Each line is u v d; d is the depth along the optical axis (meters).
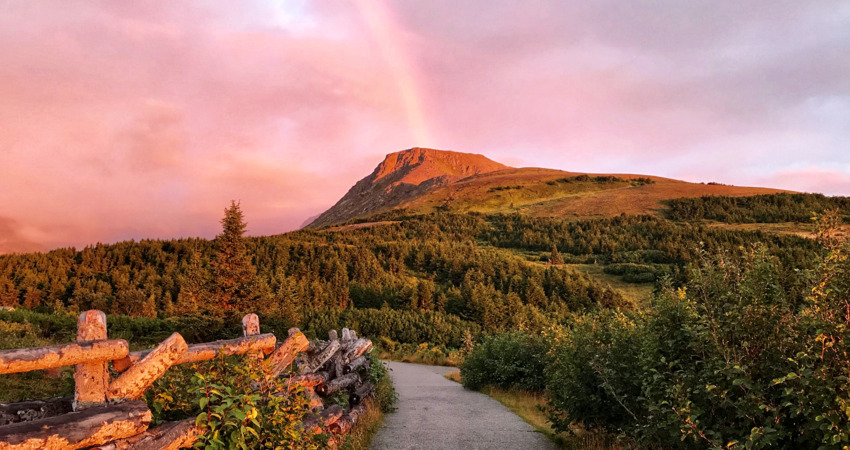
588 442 6.94
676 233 158.75
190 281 29.88
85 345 2.80
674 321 4.88
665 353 4.98
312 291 89.25
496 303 83.00
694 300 4.75
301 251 122.12
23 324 14.30
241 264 29.83
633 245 156.75
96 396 2.91
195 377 3.53
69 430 2.46
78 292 77.81
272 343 4.83
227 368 4.09
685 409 3.96
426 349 46.12
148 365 3.17
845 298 3.51
